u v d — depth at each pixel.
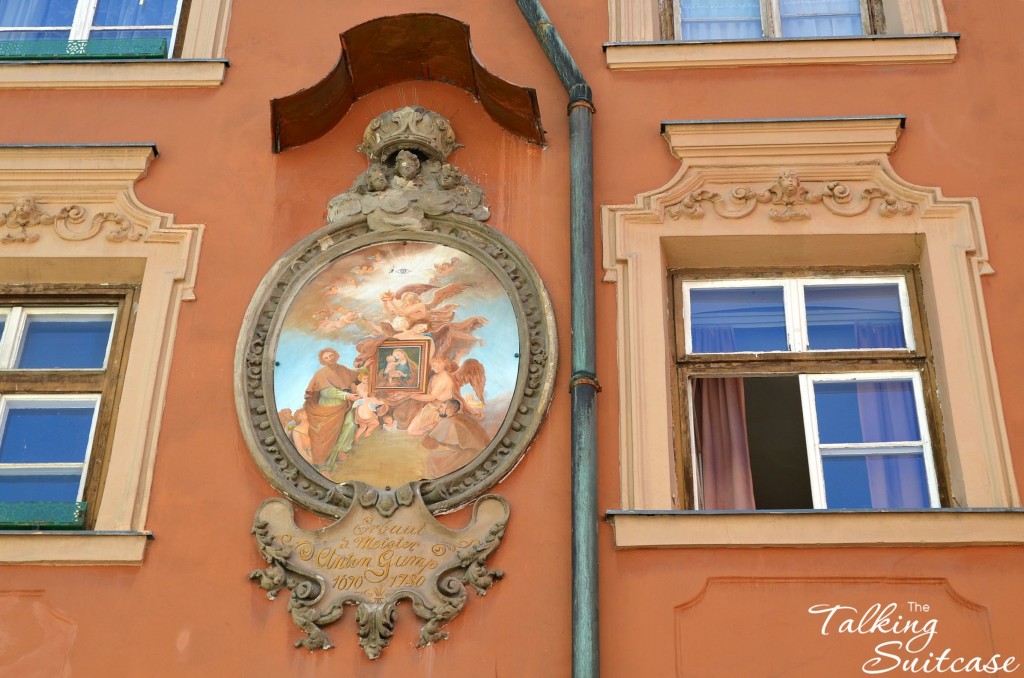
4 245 7.98
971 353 7.34
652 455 7.08
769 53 8.38
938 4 8.58
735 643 6.54
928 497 7.21
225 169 8.23
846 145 7.99
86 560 6.91
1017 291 7.51
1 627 6.76
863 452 7.37
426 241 7.89
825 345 7.69
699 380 7.64
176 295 7.77
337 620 6.71
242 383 7.43
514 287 7.65
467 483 7.07
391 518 6.95
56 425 7.59
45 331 7.94
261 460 7.17
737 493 7.32
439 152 8.11
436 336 7.56
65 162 8.21
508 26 8.67
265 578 6.82
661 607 6.63
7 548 6.91
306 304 7.72
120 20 9.08
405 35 8.14
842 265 7.86
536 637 6.64
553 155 8.13
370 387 7.43
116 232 7.98
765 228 7.76
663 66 8.41
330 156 8.27
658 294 7.58
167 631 6.75
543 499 7.00
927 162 7.96
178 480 7.18
